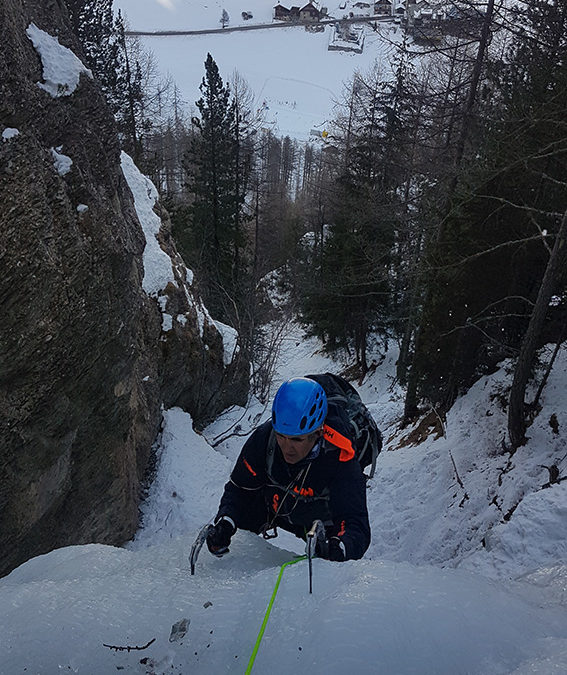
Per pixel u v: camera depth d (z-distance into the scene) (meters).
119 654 1.33
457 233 11.02
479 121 10.93
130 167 12.77
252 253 29.61
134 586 1.66
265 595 1.47
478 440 10.06
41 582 1.75
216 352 14.24
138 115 24.36
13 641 1.39
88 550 2.32
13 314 4.04
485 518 7.88
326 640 1.20
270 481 2.20
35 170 4.12
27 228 3.97
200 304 14.30
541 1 9.35
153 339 10.38
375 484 11.02
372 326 23.86
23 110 4.05
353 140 21.05
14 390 4.32
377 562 1.58
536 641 1.27
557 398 8.98
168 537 8.13
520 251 9.95
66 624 1.43
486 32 10.53
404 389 18.94
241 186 27.61
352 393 2.58
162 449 10.03
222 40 140.38
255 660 1.23
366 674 1.12
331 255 21.48
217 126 24.44
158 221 13.07
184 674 1.26
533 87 9.16
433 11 11.09
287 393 1.98
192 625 1.40
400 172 18.28
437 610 1.30
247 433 13.90
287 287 29.88
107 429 6.27
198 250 23.98
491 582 1.63
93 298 5.05
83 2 18.31
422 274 12.71
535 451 8.20
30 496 4.85
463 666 1.17
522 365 8.16
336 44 136.50
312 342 31.16
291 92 118.38
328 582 1.49
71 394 5.09
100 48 19.30
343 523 1.98
